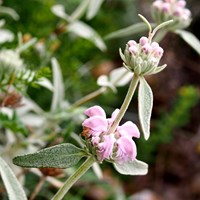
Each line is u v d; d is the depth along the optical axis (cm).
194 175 117
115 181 103
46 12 99
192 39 73
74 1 113
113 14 121
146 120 46
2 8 92
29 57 83
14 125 66
